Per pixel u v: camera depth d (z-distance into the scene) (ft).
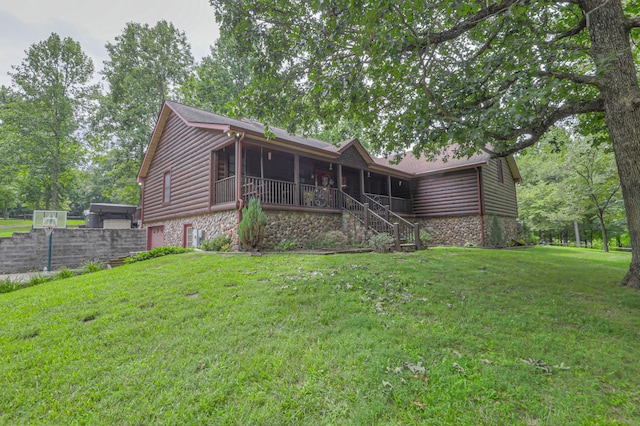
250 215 27.12
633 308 12.35
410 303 12.58
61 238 38.32
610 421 5.92
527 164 76.84
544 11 18.19
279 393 6.90
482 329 10.10
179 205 39.81
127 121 67.41
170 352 8.91
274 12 15.87
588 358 8.27
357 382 7.19
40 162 69.00
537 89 12.80
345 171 49.70
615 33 15.21
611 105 15.56
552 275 19.44
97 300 13.83
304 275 17.10
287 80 17.19
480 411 6.22
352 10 11.95
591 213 55.11
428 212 52.29
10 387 7.49
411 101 18.95
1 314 12.51
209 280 16.29
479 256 27.45
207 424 6.07
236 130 28.25
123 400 6.90
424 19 15.58
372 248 29.68
